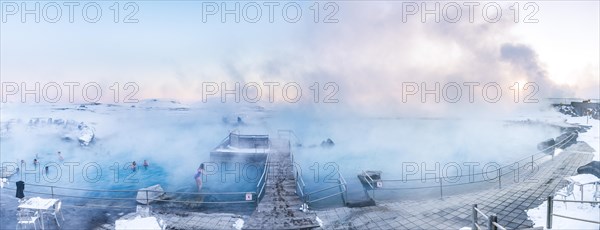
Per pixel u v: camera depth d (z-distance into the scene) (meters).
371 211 11.92
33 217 10.24
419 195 14.48
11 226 10.82
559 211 10.49
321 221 11.08
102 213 12.24
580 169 14.62
